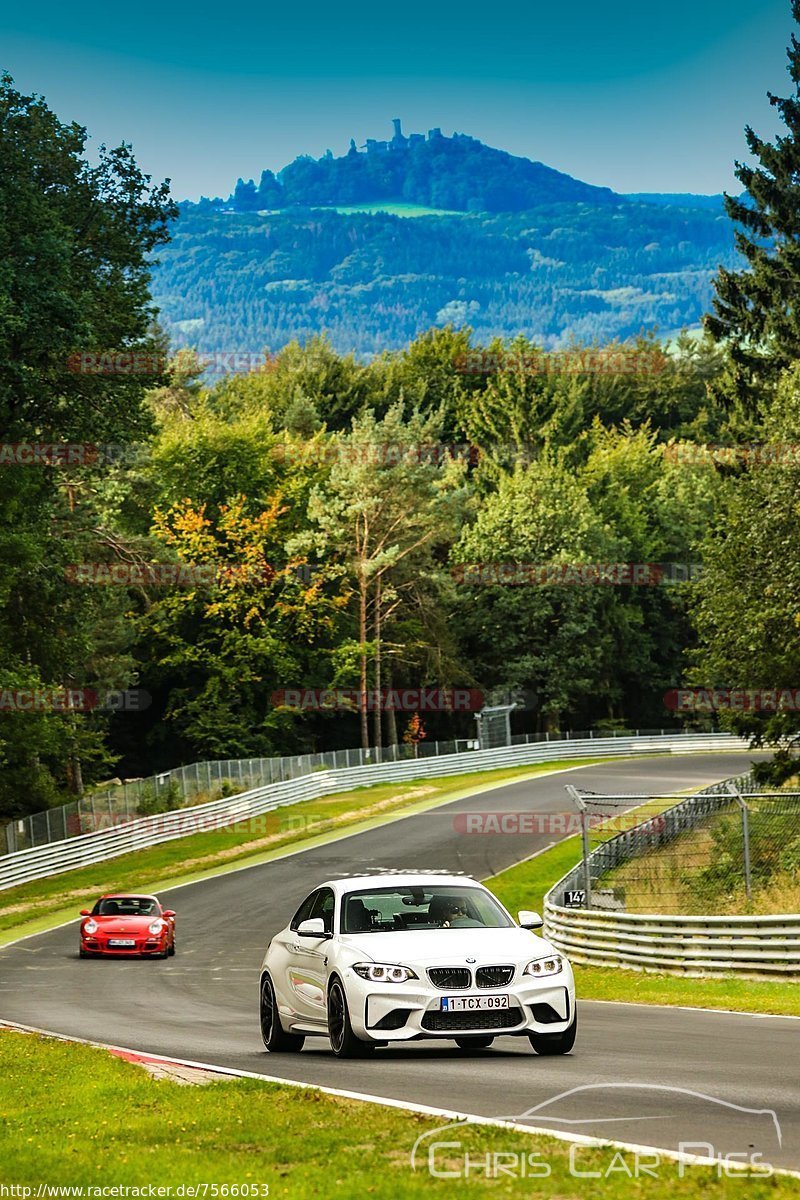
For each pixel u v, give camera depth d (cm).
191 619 8400
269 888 4500
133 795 5597
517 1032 1213
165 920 3334
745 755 8300
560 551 9344
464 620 9475
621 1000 2067
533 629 9550
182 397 10750
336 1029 1249
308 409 11200
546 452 10762
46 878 4900
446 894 1346
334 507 8519
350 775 7162
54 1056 1412
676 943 2406
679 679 10444
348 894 1341
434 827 5669
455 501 8775
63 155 4256
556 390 11644
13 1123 973
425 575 8806
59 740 5616
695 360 12988
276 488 8819
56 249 3884
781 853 3130
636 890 3106
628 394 12862
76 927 3950
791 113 5609
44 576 4888
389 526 8669
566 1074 1116
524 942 1259
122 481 6812
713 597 4072
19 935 3853
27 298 3884
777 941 2228
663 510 10519
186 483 8662
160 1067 1258
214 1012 2073
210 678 8219
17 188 3934
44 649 5141
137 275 4500
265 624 8312
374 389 12581
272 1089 1038
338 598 8450
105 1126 927
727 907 2833
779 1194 659
